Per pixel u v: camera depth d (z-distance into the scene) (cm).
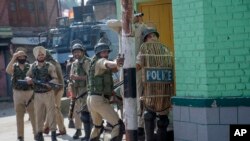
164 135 712
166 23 859
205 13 644
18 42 2819
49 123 863
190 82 675
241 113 634
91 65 713
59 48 1825
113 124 702
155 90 698
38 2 3088
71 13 2988
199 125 658
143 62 691
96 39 1759
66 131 1017
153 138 705
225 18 637
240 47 633
